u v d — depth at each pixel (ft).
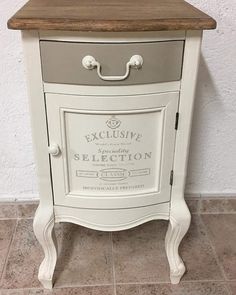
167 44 2.41
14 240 3.92
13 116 3.74
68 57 2.38
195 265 3.66
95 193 2.93
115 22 2.23
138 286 3.42
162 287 3.41
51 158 2.78
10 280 3.46
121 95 2.51
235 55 3.57
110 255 3.76
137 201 2.97
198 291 3.39
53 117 2.61
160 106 2.62
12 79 3.55
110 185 2.89
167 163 2.88
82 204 2.96
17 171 4.05
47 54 2.39
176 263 3.36
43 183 2.89
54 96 2.53
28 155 3.97
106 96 2.50
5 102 3.66
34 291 3.35
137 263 3.67
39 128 2.66
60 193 2.93
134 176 2.88
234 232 4.10
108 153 2.75
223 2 3.34
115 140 2.70
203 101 3.79
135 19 2.29
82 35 2.31
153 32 2.34
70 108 2.56
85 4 2.77
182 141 2.80
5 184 4.12
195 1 3.34
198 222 4.24
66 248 3.83
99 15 2.39
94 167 2.81
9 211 4.22
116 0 2.96
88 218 3.03
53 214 3.03
